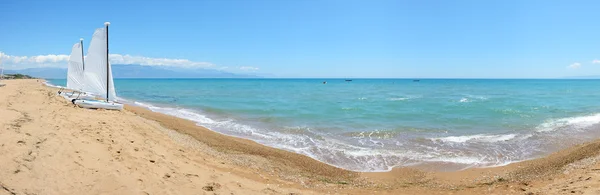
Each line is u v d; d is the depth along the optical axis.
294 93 54.94
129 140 10.85
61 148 8.15
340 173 11.01
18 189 5.58
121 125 13.81
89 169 7.10
